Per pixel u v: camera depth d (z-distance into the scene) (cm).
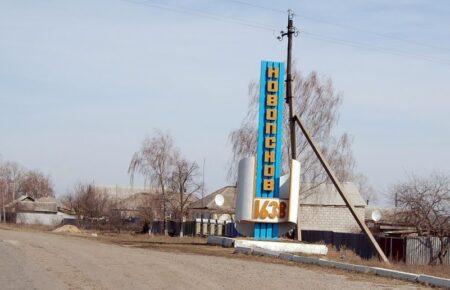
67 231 5994
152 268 1834
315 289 1484
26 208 9412
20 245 2762
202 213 6112
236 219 3269
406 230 4309
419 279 1778
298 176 3284
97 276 1585
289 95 3369
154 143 6122
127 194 9638
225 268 1934
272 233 3256
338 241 3878
